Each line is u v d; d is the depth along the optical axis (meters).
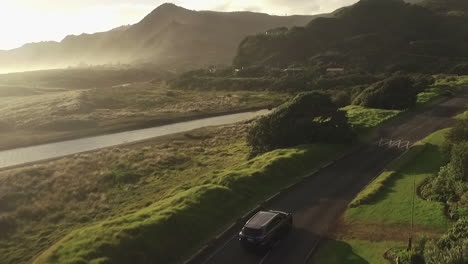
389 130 59.84
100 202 46.12
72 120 98.81
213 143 73.75
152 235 26.64
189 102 133.62
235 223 29.81
